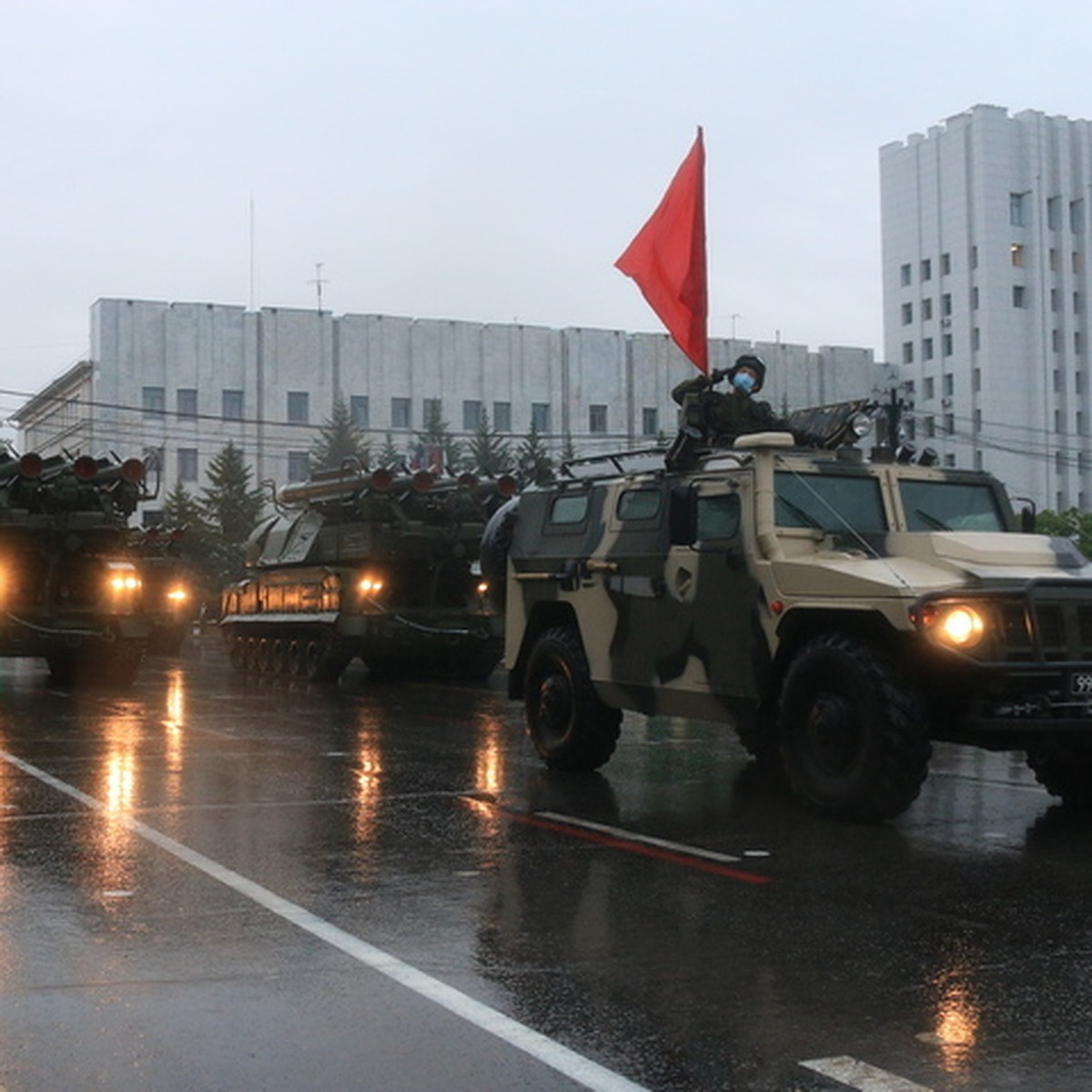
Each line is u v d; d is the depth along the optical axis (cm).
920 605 902
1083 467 8812
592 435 7100
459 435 7031
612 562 1159
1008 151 8644
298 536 2544
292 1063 499
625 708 1158
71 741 1478
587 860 855
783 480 1035
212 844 907
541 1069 493
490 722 1689
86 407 6819
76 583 2272
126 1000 571
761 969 618
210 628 5200
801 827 963
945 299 8844
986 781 1212
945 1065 498
